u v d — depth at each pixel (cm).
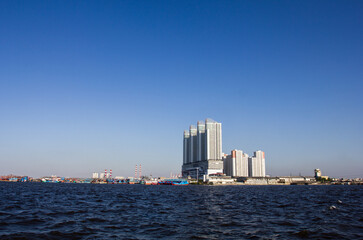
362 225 3897
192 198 9400
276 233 3331
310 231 3441
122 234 3212
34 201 7300
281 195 11669
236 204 7094
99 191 14362
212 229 3550
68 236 3078
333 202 7738
